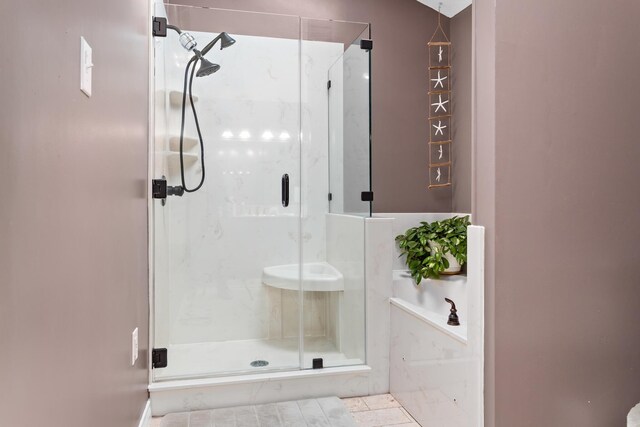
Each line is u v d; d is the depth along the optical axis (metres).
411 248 3.06
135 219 1.81
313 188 2.89
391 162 3.40
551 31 1.55
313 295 2.66
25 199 0.75
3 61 0.67
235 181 2.78
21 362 0.73
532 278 1.53
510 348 1.51
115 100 1.42
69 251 0.98
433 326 1.96
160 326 2.39
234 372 2.34
